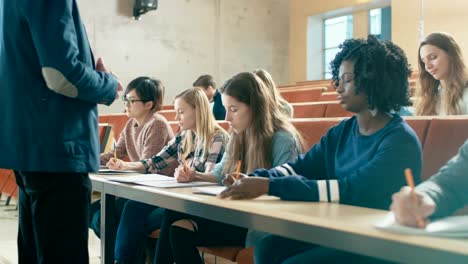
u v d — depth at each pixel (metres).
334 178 1.38
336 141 1.41
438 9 6.84
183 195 1.23
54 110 1.38
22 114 1.39
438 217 0.89
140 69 7.62
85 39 1.47
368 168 1.16
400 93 1.25
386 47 1.26
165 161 2.38
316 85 6.62
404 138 1.18
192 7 8.20
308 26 9.09
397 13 7.32
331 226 0.83
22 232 1.58
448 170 0.96
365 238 0.77
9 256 2.73
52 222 1.40
